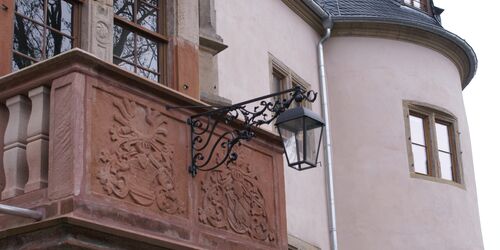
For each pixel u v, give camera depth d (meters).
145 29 9.48
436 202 16.72
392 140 16.66
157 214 7.46
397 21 17.09
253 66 14.10
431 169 17.09
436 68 17.84
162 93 7.77
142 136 7.48
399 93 17.05
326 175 15.92
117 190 7.06
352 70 16.88
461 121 18.11
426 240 16.30
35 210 6.70
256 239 8.67
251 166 8.84
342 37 17.06
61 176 6.73
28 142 6.95
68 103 6.86
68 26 8.56
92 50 8.61
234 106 8.12
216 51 11.37
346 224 16.03
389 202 16.22
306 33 16.28
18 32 7.94
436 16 19.52
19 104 7.09
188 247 7.59
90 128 6.91
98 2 8.80
